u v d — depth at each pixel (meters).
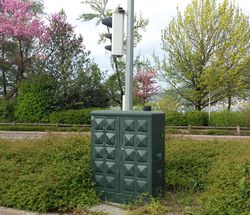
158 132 7.27
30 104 32.72
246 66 33.94
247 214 5.77
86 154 8.29
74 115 31.55
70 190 7.32
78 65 34.00
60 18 34.44
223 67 33.44
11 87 37.84
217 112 31.09
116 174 7.42
